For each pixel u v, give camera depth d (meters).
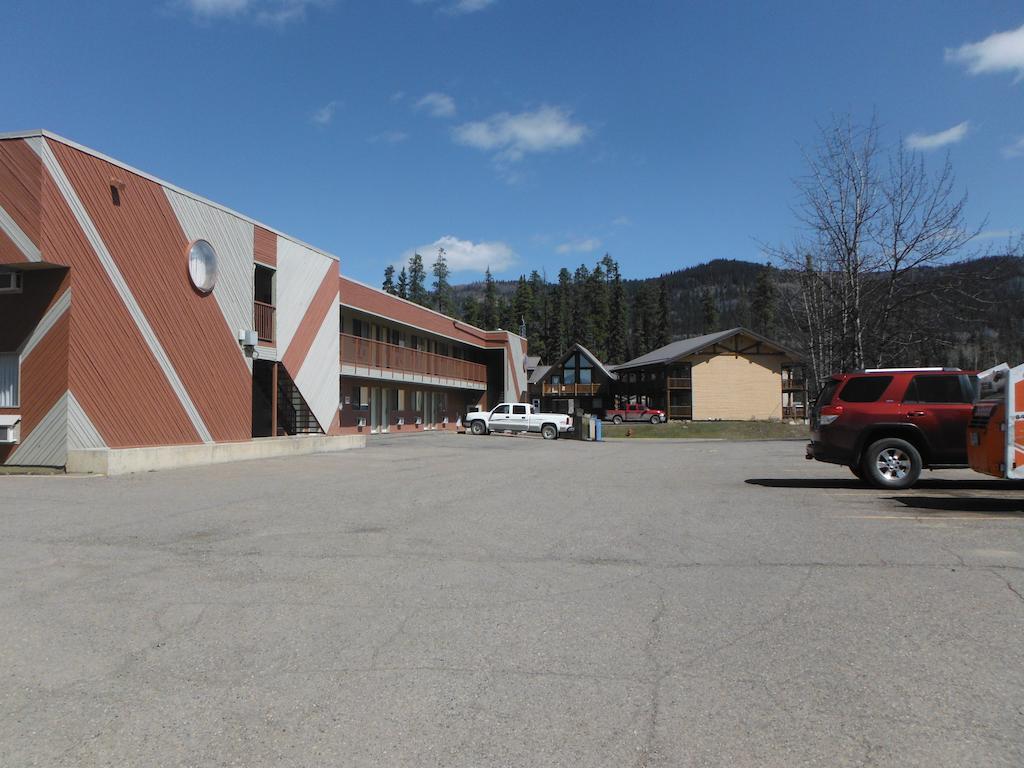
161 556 7.07
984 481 13.05
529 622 4.98
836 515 9.29
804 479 14.05
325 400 25.02
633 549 7.32
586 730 3.39
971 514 9.29
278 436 22.34
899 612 5.10
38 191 13.92
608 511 9.90
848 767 3.05
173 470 16.02
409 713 3.58
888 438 11.84
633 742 3.28
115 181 15.64
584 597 5.58
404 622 4.99
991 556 6.79
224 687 3.91
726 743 3.26
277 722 3.50
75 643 4.61
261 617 5.12
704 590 5.74
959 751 3.17
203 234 18.61
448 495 11.74
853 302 25.81
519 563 6.74
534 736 3.34
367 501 11.01
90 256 15.00
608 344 104.50
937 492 11.52
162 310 17.05
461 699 3.74
